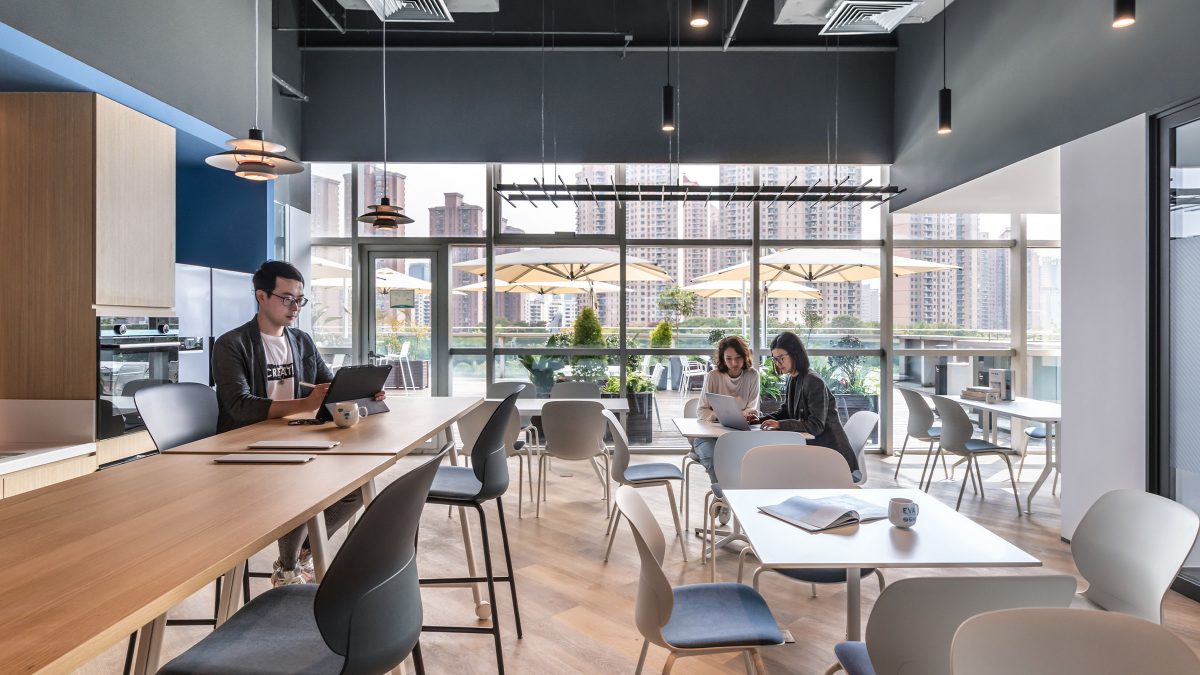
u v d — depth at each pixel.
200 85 4.07
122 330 3.31
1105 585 2.09
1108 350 3.77
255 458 1.80
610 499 5.04
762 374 6.76
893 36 6.47
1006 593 1.43
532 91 6.43
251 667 1.30
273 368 2.91
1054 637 1.15
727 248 6.82
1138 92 3.55
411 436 2.19
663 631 1.94
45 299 3.12
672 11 6.44
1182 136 3.33
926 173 5.82
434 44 6.41
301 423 2.46
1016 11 4.60
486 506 4.86
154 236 3.55
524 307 6.81
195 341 4.06
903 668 1.47
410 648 1.42
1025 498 5.19
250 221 5.04
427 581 2.65
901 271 6.75
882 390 6.78
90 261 3.11
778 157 6.47
